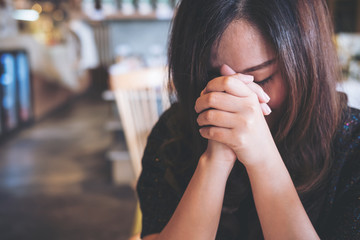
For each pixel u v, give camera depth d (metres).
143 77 1.47
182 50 0.54
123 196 3.11
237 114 0.47
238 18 0.48
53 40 7.23
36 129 5.51
